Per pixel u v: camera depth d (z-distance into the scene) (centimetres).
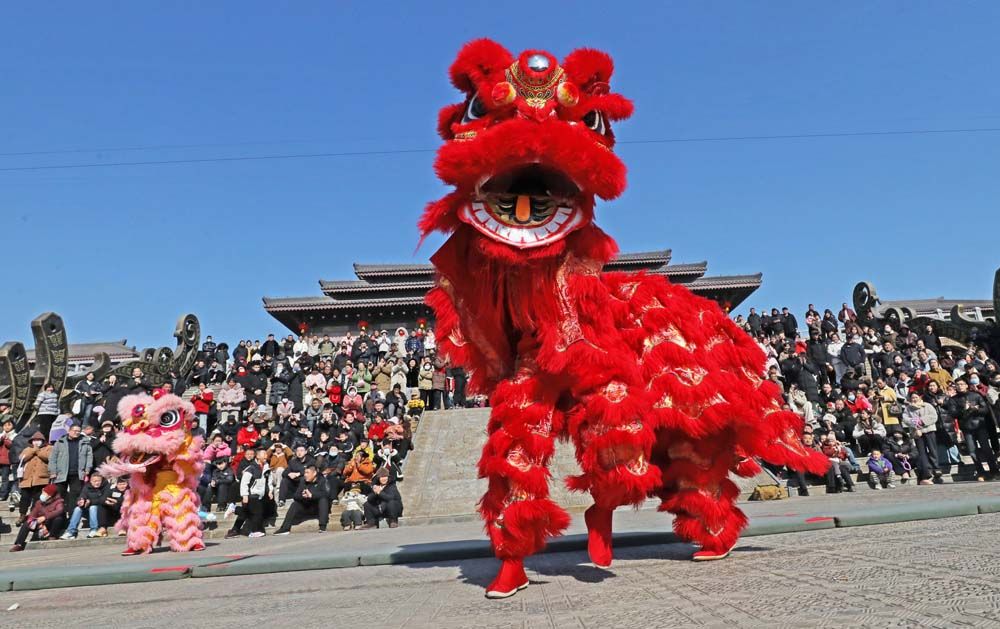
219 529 1384
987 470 1507
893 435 1527
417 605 339
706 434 424
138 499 976
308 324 3922
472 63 401
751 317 2453
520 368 399
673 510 449
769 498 1305
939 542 411
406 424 1736
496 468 364
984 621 215
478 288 404
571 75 407
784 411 467
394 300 3806
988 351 2172
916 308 4403
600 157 368
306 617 325
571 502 1355
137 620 354
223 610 368
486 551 536
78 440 1343
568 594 340
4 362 1816
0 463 1541
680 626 246
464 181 370
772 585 317
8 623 371
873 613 237
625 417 370
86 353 4312
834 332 2117
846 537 485
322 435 1510
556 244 381
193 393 2452
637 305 437
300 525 1375
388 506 1316
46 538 1297
